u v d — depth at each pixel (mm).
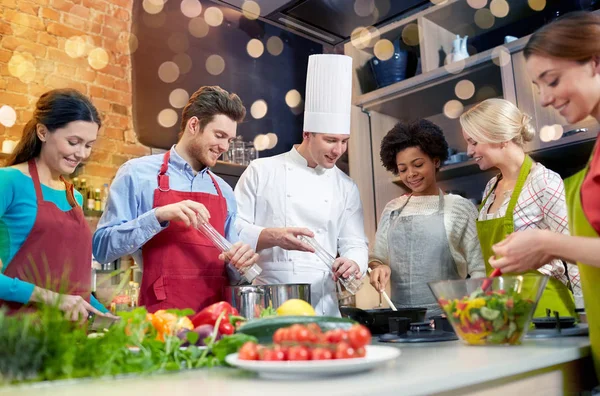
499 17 3223
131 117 3443
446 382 768
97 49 3383
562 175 3006
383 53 3520
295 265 2096
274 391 695
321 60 2088
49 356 798
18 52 3098
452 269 2307
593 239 1031
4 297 1452
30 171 1760
